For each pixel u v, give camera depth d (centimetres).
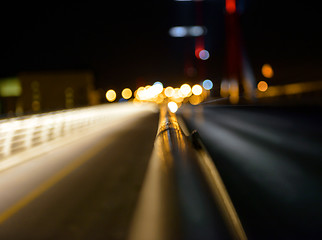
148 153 923
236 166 1342
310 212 933
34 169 798
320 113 1466
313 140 1439
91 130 1866
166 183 262
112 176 649
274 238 805
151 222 231
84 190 555
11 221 420
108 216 405
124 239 323
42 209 464
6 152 891
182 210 217
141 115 3394
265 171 1263
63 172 734
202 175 278
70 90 7100
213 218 208
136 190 521
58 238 355
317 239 805
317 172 1168
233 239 196
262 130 1970
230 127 2284
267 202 1004
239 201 1006
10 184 639
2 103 6988
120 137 1431
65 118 1552
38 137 1232
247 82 5084
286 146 1508
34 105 7006
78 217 415
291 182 1131
